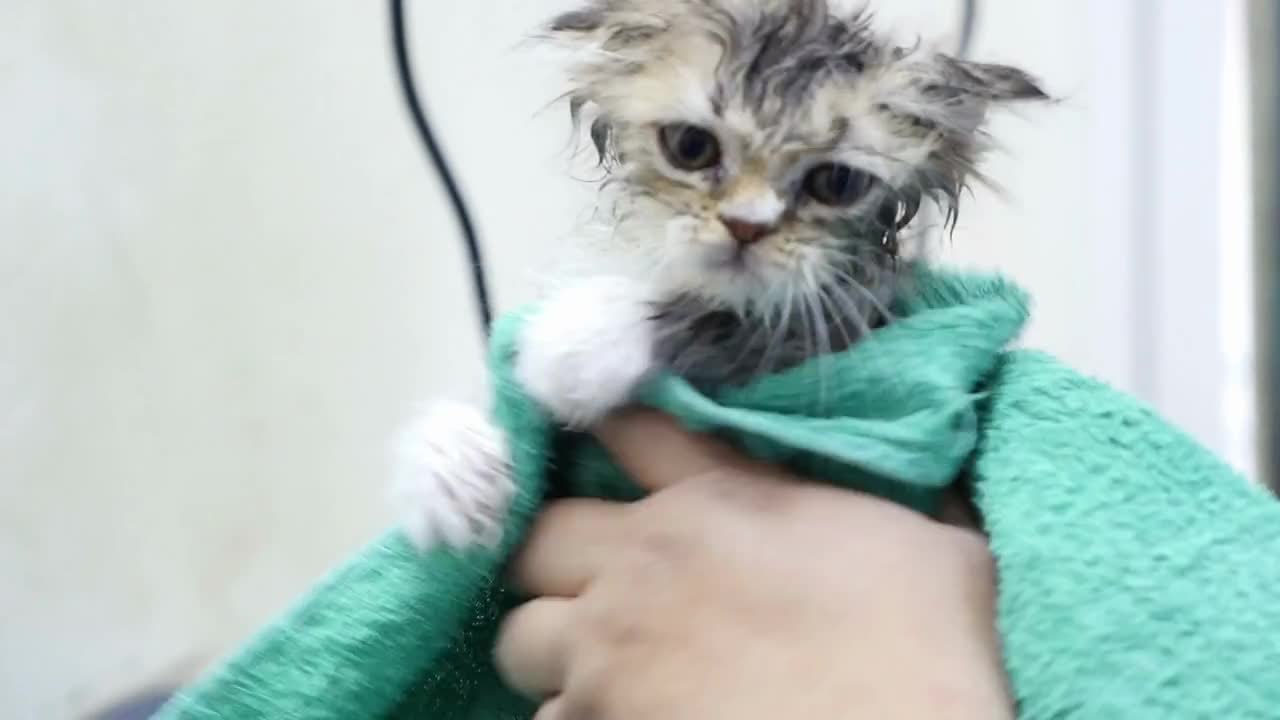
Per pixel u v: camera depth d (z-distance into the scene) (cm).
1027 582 24
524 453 28
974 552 26
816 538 26
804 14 29
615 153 30
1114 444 25
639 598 25
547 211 43
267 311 41
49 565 37
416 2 42
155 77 38
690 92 28
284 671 26
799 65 28
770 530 26
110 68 37
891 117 29
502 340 28
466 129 43
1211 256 47
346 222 42
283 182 41
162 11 38
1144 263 47
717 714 24
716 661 24
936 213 36
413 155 43
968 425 26
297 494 42
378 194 43
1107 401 26
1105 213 46
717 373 28
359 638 26
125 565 39
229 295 40
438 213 44
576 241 32
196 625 40
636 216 30
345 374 43
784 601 25
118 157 38
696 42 29
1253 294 47
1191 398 48
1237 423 48
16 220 36
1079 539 24
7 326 36
